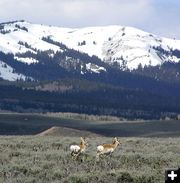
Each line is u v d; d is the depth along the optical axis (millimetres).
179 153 66562
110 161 55625
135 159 57406
